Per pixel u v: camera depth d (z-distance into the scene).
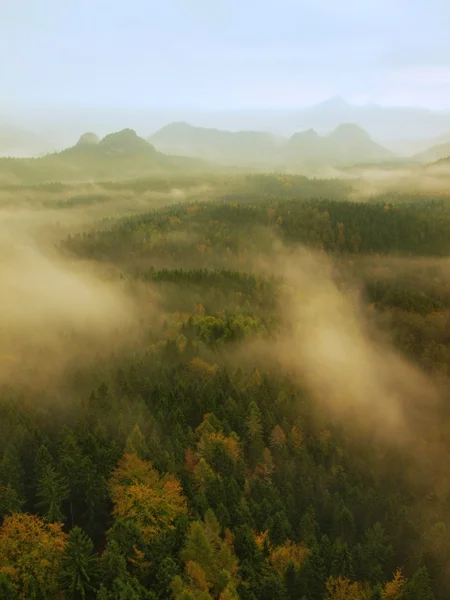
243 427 105.56
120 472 79.56
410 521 85.88
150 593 60.66
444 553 78.00
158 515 72.44
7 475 74.19
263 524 77.94
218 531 72.31
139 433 86.88
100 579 61.62
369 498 91.19
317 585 70.31
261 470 97.06
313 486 93.56
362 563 76.12
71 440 82.50
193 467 89.50
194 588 63.75
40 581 61.09
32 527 66.94
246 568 69.62
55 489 71.31
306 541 76.31
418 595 68.44
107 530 72.00
